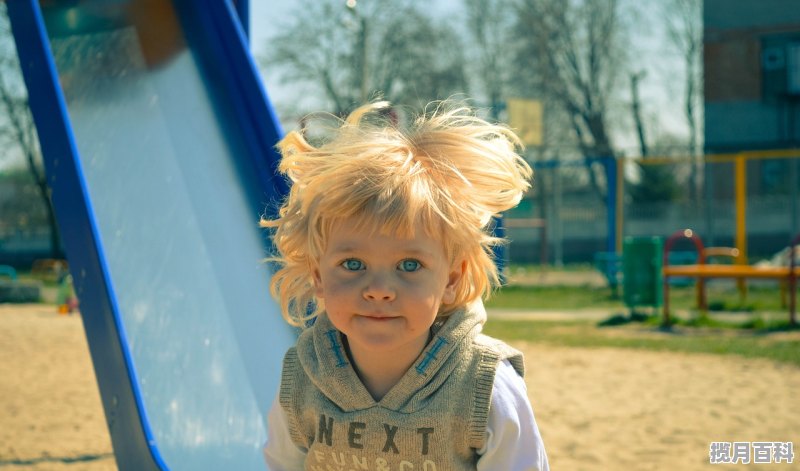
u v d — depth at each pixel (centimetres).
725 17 2941
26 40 371
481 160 164
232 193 437
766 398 626
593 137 3362
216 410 309
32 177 3209
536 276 2303
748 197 2916
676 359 813
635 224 2972
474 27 3241
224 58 505
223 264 387
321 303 181
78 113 445
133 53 502
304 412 172
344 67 2995
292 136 181
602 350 877
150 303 350
